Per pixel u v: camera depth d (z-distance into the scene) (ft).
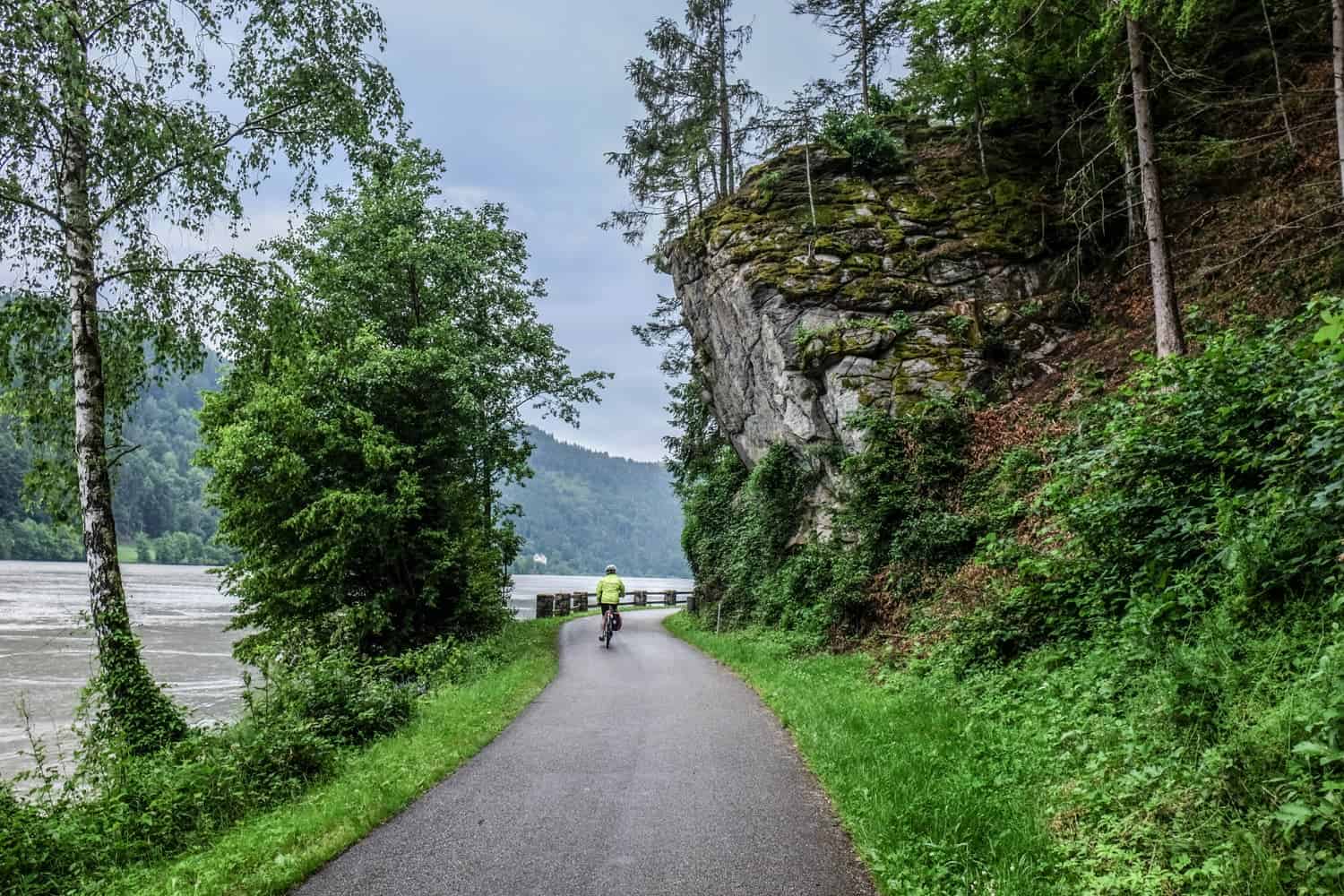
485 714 32.17
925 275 58.18
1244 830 12.21
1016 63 56.95
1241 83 54.90
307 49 39.73
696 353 76.38
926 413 49.34
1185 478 26.40
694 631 73.67
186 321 38.63
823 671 39.47
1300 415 20.95
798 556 58.65
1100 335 51.13
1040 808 16.21
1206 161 52.13
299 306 41.14
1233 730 15.19
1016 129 66.90
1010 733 21.91
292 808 22.31
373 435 59.72
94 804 23.32
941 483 47.01
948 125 70.85
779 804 19.86
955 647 31.63
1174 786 14.52
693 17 86.53
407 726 31.94
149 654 75.61
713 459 94.38
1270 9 53.98
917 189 64.28
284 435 58.18
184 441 453.99
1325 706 13.48
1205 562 22.99
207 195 37.55
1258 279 40.93
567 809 19.67
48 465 39.86
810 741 25.36
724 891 14.57
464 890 14.87
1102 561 27.81
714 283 65.62
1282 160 48.80
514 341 78.48
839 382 54.03
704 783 21.86
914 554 44.42
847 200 63.82
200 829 21.68
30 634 86.48
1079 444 35.09
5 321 34.91
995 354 53.31
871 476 47.93
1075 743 19.16
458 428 66.39
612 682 41.75
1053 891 12.84
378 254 68.90
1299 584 19.03
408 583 65.51
